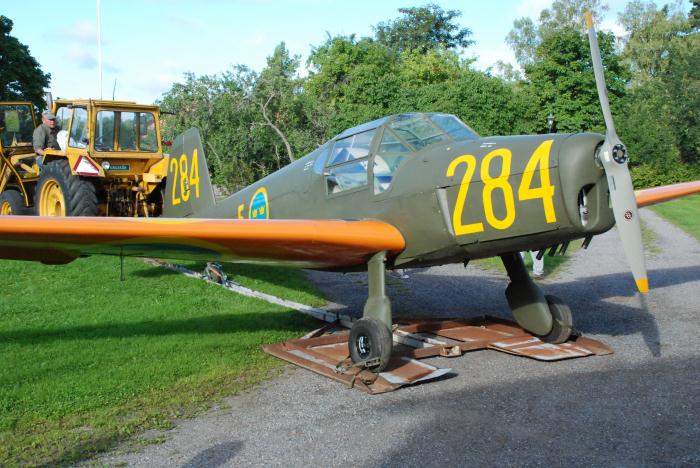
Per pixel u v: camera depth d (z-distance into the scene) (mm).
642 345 5891
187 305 7496
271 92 23875
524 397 4492
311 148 24797
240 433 3949
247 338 6262
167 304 7488
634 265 4809
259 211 7629
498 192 4988
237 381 5020
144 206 11672
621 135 35062
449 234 5312
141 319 6820
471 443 3699
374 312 5246
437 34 57188
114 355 5527
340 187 6293
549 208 4758
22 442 3793
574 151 4703
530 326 5969
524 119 33188
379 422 4094
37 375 4977
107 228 4445
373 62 39969
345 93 30406
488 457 3500
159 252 5383
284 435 3906
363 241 5316
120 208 11625
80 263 9812
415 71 42469
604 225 4832
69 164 10672
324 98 37688
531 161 4844
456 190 5227
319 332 6336
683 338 6105
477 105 29688
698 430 3787
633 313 7398
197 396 4641
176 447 3742
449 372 5125
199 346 5910
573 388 4656
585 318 7215
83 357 5449
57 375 5000
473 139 5754
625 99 36781
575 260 12211
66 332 6246
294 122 25234
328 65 39500
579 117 34031
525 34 56500
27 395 4551
